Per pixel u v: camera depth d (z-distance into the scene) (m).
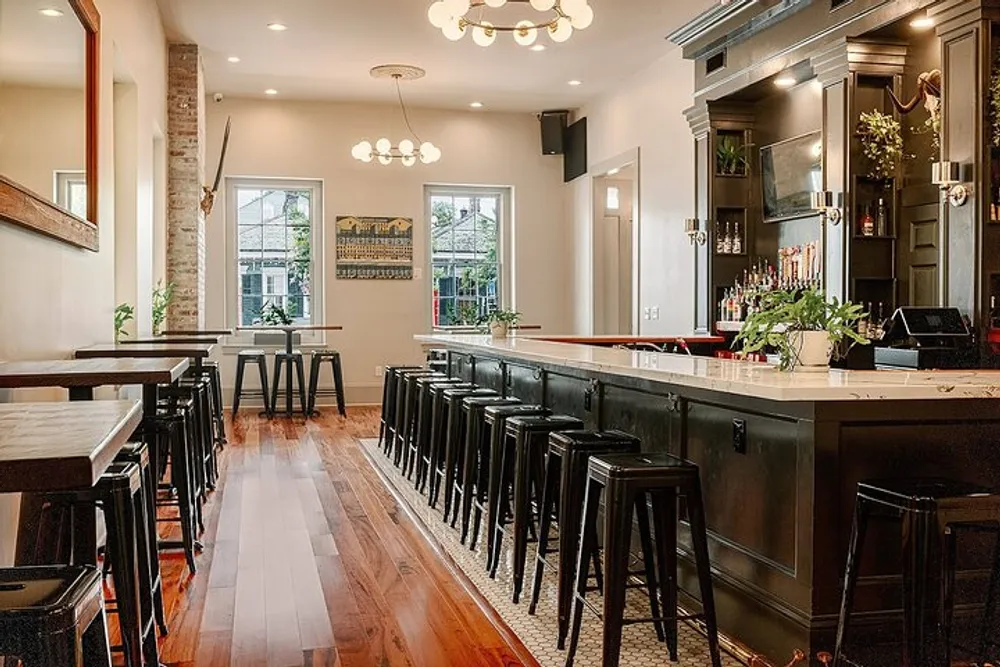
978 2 4.64
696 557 2.56
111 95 4.69
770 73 6.38
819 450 2.47
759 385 2.37
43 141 3.33
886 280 5.71
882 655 2.53
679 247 8.09
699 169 7.39
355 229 10.16
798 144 6.55
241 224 10.01
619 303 10.17
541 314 10.73
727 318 7.11
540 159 10.73
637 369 3.00
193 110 7.80
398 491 5.41
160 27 7.08
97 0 4.32
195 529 4.30
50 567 1.44
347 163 10.12
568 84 9.28
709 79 7.23
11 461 1.21
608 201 10.11
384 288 10.28
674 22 7.29
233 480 5.76
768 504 2.68
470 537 4.30
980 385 2.41
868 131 5.59
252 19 7.13
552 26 5.56
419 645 2.91
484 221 10.74
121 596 2.23
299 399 10.00
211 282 9.77
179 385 4.70
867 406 2.50
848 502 2.50
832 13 5.71
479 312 10.67
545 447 3.44
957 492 2.21
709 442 3.01
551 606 3.30
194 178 7.79
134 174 5.69
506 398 4.49
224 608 3.27
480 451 4.24
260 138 9.88
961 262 4.80
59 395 3.65
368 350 10.23
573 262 10.59
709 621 2.57
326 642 2.93
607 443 2.95
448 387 5.02
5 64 2.86
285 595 3.42
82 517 2.38
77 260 3.97
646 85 8.69
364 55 8.16
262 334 9.94
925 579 2.16
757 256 7.32
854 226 5.66
